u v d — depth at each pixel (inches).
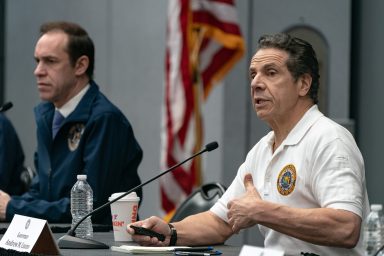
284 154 200.2
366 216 194.2
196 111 376.8
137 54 492.4
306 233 183.3
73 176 262.1
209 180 442.3
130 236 208.5
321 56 434.9
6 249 182.5
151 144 482.9
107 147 259.9
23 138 553.9
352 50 434.3
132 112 493.7
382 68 418.0
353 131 427.2
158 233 198.8
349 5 431.5
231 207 189.3
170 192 372.2
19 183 329.1
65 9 534.0
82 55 273.6
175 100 376.8
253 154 213.5
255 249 156.9
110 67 506.3
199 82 379.6
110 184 260.1
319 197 189.9
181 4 379.9
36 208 253.3
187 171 371.9
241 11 441.1
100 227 240.5
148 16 486.9
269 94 199.2
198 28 380.2
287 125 201.8
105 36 510.0
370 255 179.5
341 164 188.9
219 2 381.1
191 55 377.4
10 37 565.9
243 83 441.4
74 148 265.9
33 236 181.6
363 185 194.9
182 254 179.0
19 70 559.8
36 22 550.6
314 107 201.2
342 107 430.3
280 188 198.5
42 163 270.5
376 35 421.4
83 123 265.7
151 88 483.2
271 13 441.7
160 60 479.2
